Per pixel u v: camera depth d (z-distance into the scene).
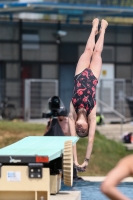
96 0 45.41
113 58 47.66
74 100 16.89
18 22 46.12
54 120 20.89
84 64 18.03
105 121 43.16
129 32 47.91
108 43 47.56
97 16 44.94
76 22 46.91
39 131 33.50
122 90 44.72
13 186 11.72
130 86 46.62
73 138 16.14
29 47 46.44
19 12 42.47
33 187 11.69
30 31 46.41
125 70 47.94
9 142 30.50
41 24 46.53
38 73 46.50
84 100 16.70
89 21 46.88
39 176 11.63
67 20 46.56
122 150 33.44
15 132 32.66
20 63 46.16
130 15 44.00
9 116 43.78
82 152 29.97
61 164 14.44
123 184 19.38
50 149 13.14
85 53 18.36
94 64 18.08
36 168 11.62
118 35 47.72
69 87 46.81
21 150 12.99
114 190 7.92
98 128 39.84
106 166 29.00
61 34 46.16
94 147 31.53
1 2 42.97
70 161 13.12
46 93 44.41
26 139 16.17
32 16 46.22
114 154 31.62
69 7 40.06
